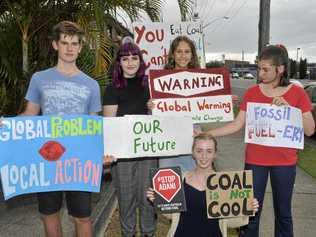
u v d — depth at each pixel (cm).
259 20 1617
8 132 421
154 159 512
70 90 427
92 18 714
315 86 1603
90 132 437
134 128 477
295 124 471
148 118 482
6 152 422
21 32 729
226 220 435
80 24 714
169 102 537
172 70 538
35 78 429
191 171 449
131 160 499
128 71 493
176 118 497
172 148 496
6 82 738
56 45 428
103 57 723
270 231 622
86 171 438
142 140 482
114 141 472
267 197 767
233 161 1123
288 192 480
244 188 430
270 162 475
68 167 434
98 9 702
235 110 1346
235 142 1429
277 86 473
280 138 472
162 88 536
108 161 463
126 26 779
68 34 420
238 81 7462
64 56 423
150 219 519
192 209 434
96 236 591
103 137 459
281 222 488
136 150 480
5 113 733
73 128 432
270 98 475
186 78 541
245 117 492
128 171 498
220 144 1385
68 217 620
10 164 423
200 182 436
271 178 482
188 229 435
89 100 436
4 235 565
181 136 501
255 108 478
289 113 470
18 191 426
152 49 681
